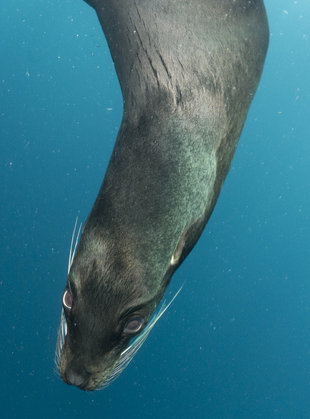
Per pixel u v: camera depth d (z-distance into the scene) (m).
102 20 1.16
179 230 0.81
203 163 0.87
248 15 1.12
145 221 0.77
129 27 1.05
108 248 0.76
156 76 0.96
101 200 0.79
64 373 0.83
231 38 1.05
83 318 0.77
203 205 0.87
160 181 0.80
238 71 1.05
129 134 0.87
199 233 0.90
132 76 0.99
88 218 0.80
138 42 1.02
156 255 0.78
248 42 1.09
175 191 0.81
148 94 0.93
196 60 0.98
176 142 0.85
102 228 0.77
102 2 1.16
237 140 1.04
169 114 0.89
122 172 0.81
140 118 0.89
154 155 0.83
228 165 1.01
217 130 0.94
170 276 0.85
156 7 1.03
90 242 0.77
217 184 0.96
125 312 0.78
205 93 0.95
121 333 0.80
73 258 0.80
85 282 0.76
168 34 1.00
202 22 1.03
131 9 1.06
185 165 0.84
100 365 0.81
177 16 1.02
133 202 0.78
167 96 0.92
